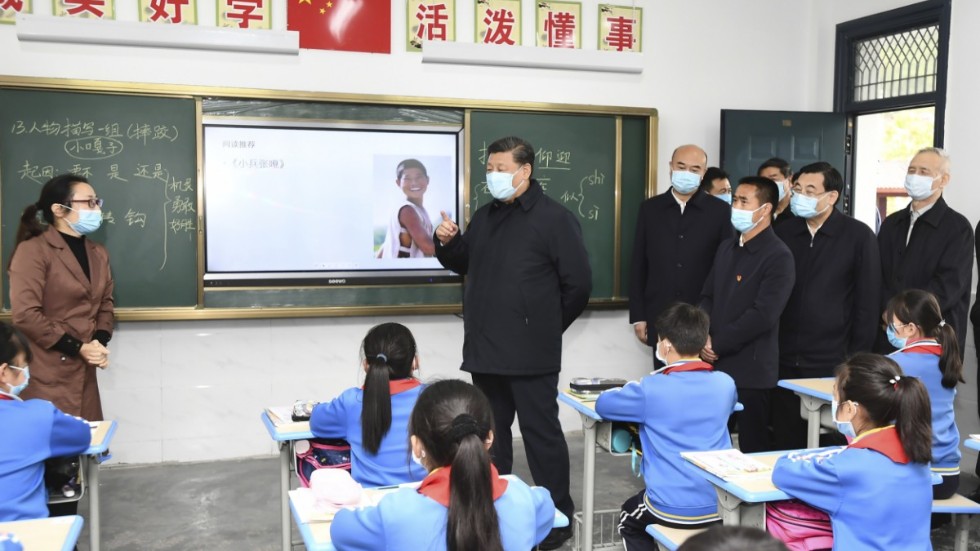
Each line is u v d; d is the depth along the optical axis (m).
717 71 5.05
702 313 2.47
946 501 2.54
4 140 3.87
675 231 4.29
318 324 4.44
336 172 4.33
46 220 3.38
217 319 4.21
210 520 3.46
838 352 3.56
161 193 4.11
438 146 4.47
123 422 4.20
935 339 2.60
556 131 4.68
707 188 4.56
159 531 3.33
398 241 4.44
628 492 3.87
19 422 2.09
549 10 4.69
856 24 4.89
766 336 3.26
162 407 4.24
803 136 4.99
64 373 3.24
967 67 4.21
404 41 4.46
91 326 3.38
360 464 2.25
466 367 3.20
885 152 5.37
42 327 3.16
